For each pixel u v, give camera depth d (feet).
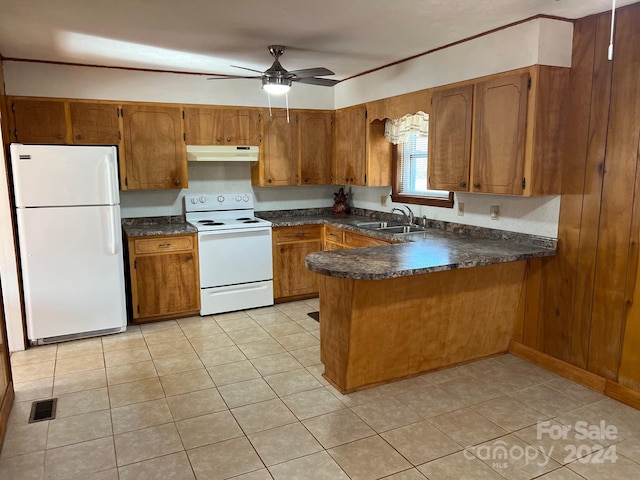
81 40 10.86
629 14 8.55
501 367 10.81
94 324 12.73
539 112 9.43
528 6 8.67
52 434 8.20
